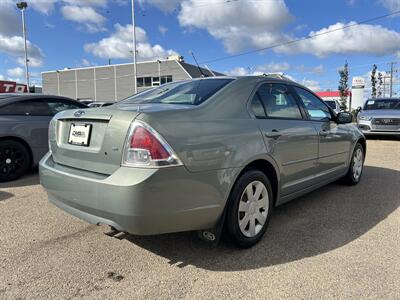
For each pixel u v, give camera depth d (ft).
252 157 10.99
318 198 16.81
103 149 9.61
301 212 14.83
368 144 37.63
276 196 12.61
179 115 9.68
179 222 9.41
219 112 10.73
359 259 10.68
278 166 12.25
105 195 9.07
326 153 15.44
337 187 18.81
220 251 11.22
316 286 9.22
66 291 8.98
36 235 12.37
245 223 11.16
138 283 9.38
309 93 15.48
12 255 10.88
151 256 10.89
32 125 20.65
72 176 9.98
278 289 9.11
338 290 9.03
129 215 8.79
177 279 9.59
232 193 10.59
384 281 9.44
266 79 13.15
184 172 9.23
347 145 17.53
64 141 11.09
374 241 11.96
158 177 8.82
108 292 8.96
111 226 9.32
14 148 19.97
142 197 8.71
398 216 14.37
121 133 9.26
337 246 11.59
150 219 8.91
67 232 12.63
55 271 9.97
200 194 9.63
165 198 8.99
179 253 11.07
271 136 11.85
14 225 13.25
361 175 21.12
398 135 42.04
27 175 21.33
